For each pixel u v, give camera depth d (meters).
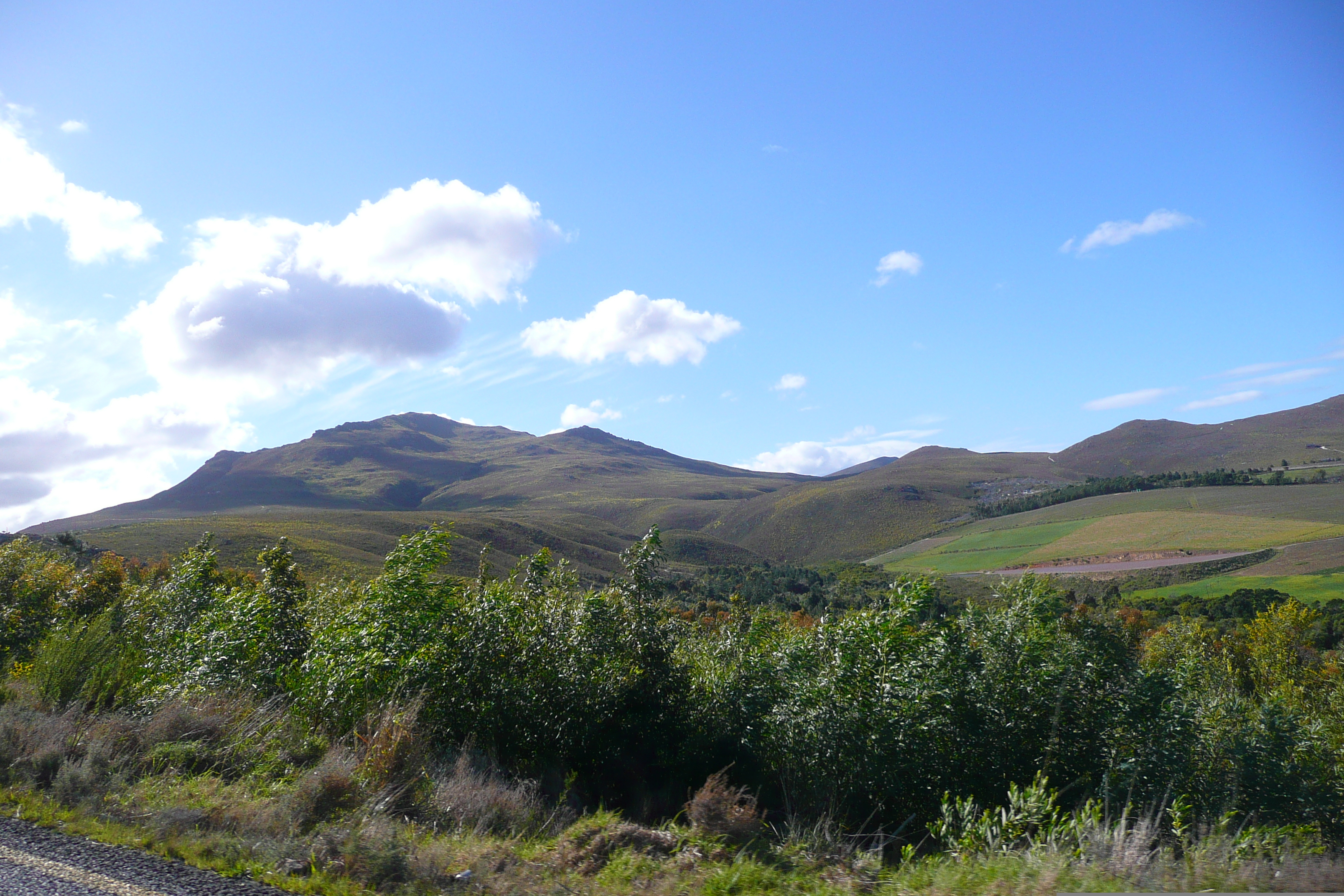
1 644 11.67
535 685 9.17
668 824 6.36
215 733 7.50
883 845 5.81
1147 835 5.09
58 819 5.34
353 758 6.86
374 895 4.36
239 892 4.19
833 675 8.53
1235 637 27.84
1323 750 8.48
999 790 7.84
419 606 9.79
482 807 6.30
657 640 9.59
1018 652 8.63
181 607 11.90
